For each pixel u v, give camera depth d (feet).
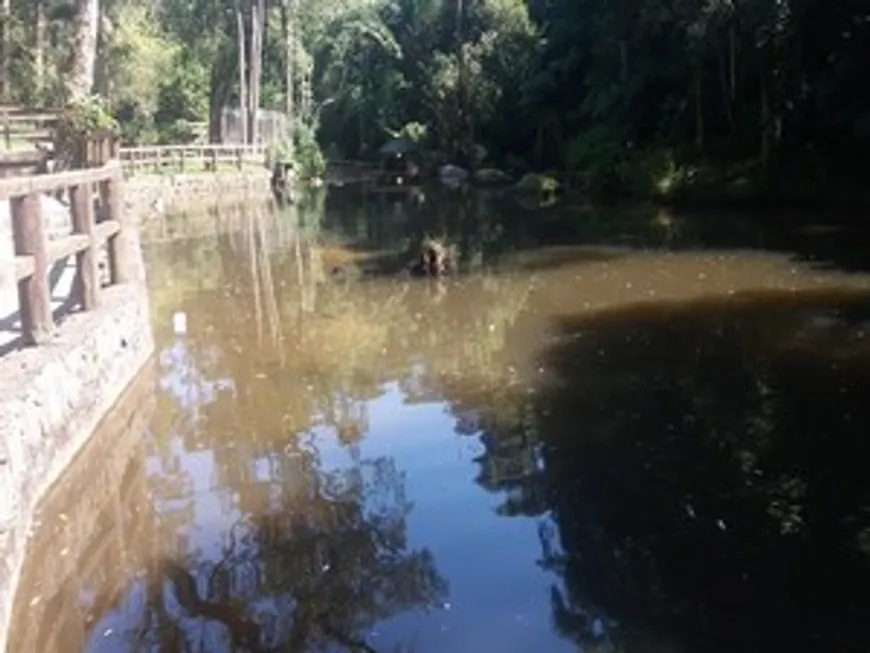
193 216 78.07
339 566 16.39
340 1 171.32
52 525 17.76
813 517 17.40
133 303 27.66
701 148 83.51
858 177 71.36
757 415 22.93
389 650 13.78
